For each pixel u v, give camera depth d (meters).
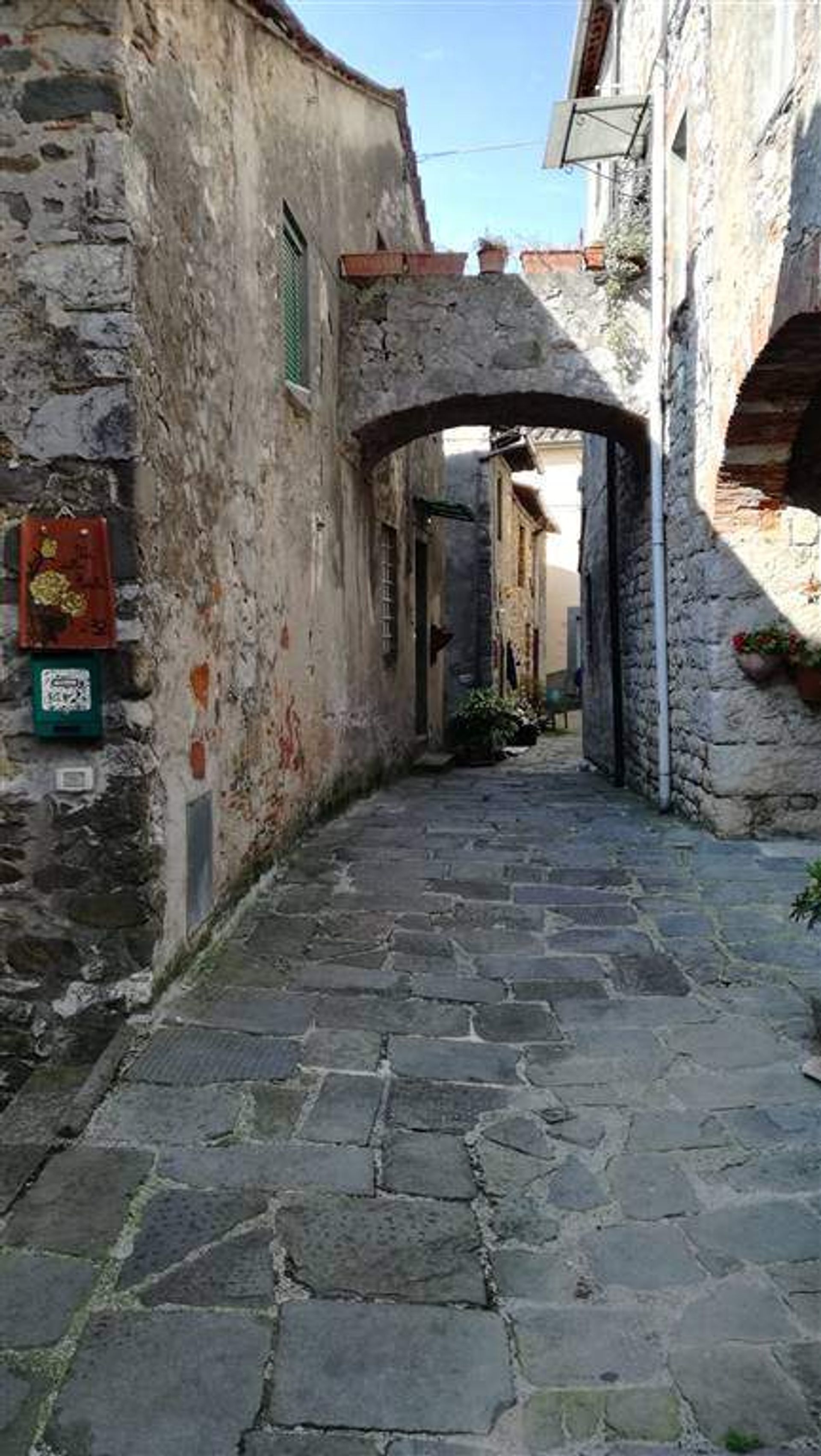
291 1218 2.37
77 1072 3.06
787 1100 2.95
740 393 5.47
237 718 4.47
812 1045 3.31
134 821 3.28
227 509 4.27
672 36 6.97
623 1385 1.88
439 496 13.36
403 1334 2.01
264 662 4.97
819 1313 2.07
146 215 3.33
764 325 4.98
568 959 4.10
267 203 5.03
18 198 3.17
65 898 3.32
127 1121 2.78
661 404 7.43
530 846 6.16
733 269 5.57
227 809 4.32
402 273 7.44
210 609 4.04
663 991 3.77
